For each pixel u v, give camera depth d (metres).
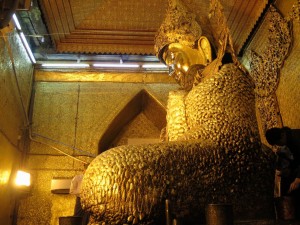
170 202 1.48
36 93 4.52
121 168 1.53
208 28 2.55
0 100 3.28
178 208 1.53
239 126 1.79
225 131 1.77
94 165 1.58
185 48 2.55
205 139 1.75
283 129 2.21
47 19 3.89
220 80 1.95
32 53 4.38
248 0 3.55
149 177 1.54
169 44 2.63
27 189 3.90
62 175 4.14
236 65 2.11
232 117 1.82
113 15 4.16
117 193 1.49
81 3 3.90
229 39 2.22
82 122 4.42
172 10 2.66
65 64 4.63
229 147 1.73
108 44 4.45
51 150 4.25
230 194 1.65
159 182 1.54
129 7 4.08
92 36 4.36
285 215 1.56
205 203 1.59
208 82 1.99
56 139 4.30
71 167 4.19
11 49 3.58
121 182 1.50
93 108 4.52
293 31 3.00
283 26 3.16
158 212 1.51
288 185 2.13
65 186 3.96
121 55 4.68
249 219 1.65
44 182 4.09
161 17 4.21
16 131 3.87
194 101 1.96
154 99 4.65
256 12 3.64
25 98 4.25
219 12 2.37
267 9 3.48
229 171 1.68
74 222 1.57
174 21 2.61
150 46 4.50
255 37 3.86
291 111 3.00
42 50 4.46
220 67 2.08
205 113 1.87
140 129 4.99
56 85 4.60
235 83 1.95
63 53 4.55
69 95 4.55
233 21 3.89
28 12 3.71
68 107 4.49
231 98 1.89
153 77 4.76
